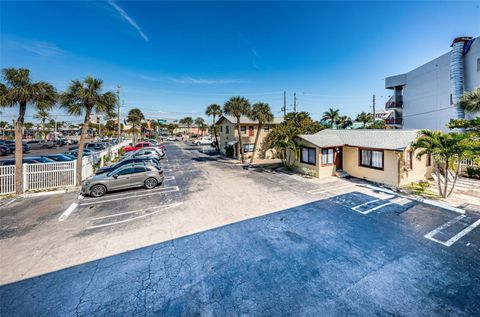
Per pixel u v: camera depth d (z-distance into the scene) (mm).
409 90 35469
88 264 6434
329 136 18938
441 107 29375
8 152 32469
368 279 5633
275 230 8453
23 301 5062
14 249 7250
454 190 13000
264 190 13906
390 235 7934
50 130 73062
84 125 15141
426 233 8031
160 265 6363
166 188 14531
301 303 4910
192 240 7766
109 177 13172
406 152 14305
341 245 7305
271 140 22750
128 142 46438
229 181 16438
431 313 4598
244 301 4996
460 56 25344
